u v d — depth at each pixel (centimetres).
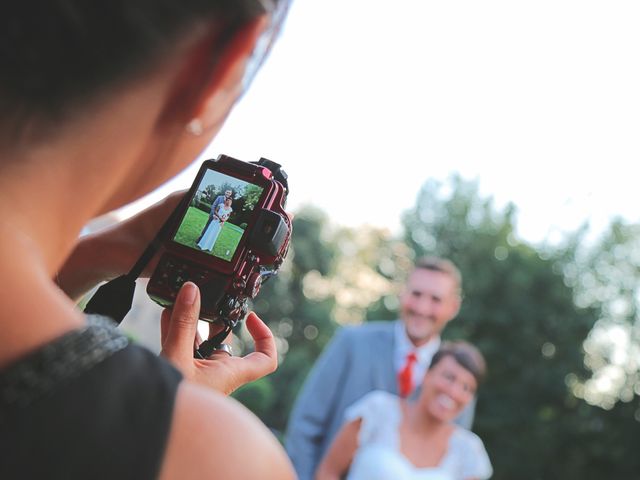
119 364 54
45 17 52
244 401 1878
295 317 4072
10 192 55
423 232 3192
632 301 2978
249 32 58
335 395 471
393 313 3297
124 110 56
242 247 111
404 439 451
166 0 54
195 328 89
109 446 52
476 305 2903
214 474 54
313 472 466
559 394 2828
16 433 50
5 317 53
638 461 2795
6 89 54
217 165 115
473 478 462
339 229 4403
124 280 113
